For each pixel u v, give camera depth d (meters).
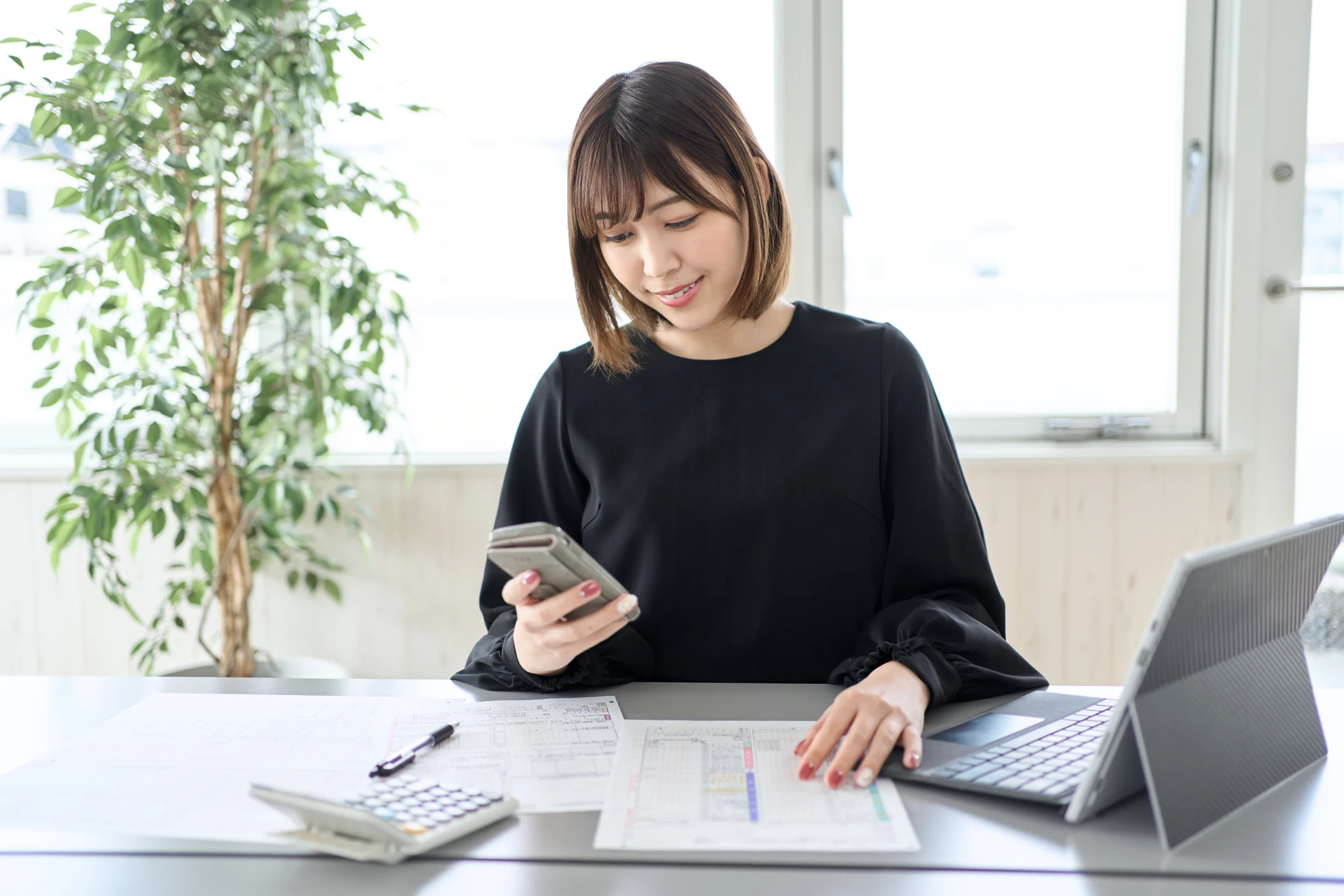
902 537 1.15
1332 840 0.70
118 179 1.85
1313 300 2.28
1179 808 0.69
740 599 1.17
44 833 0.72
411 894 0.64
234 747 0.87
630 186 1.03
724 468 1.17
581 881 0.65
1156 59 2.29
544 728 0.91
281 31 2.00
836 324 1.22
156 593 2.35
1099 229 2.34
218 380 2.03
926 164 2.34
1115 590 2.28
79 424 2.07
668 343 1.22
